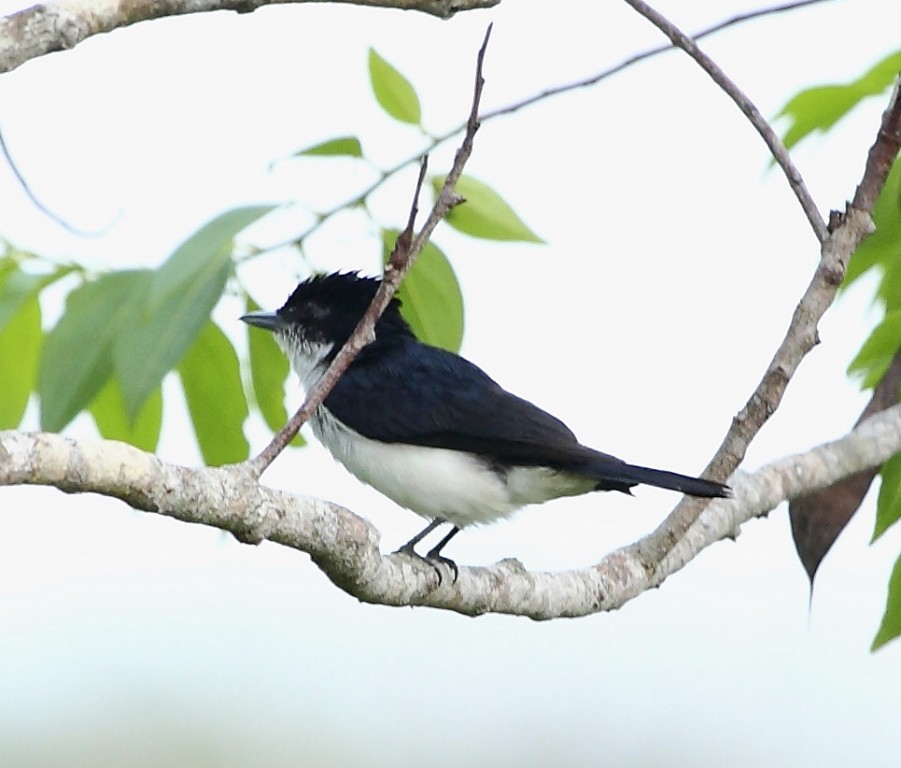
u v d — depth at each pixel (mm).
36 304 9977
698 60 9742
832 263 9789
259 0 8109
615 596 10273
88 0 7680
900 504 11195
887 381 11586
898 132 9703
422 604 9359
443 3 8508
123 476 7191
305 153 9641
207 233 8555
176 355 8641
